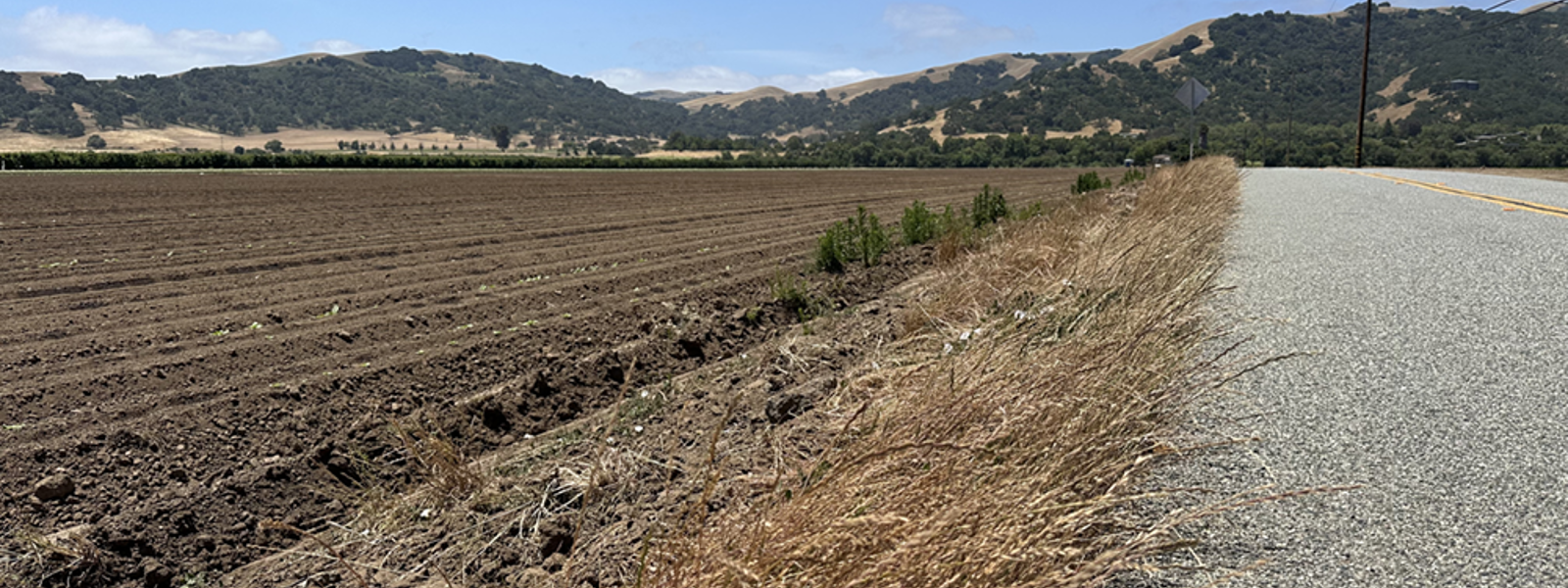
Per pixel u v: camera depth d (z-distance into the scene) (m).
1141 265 5.71
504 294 8.67
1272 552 2.57
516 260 11.21
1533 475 2.99
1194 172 14.78
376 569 3.46
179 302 8.17
